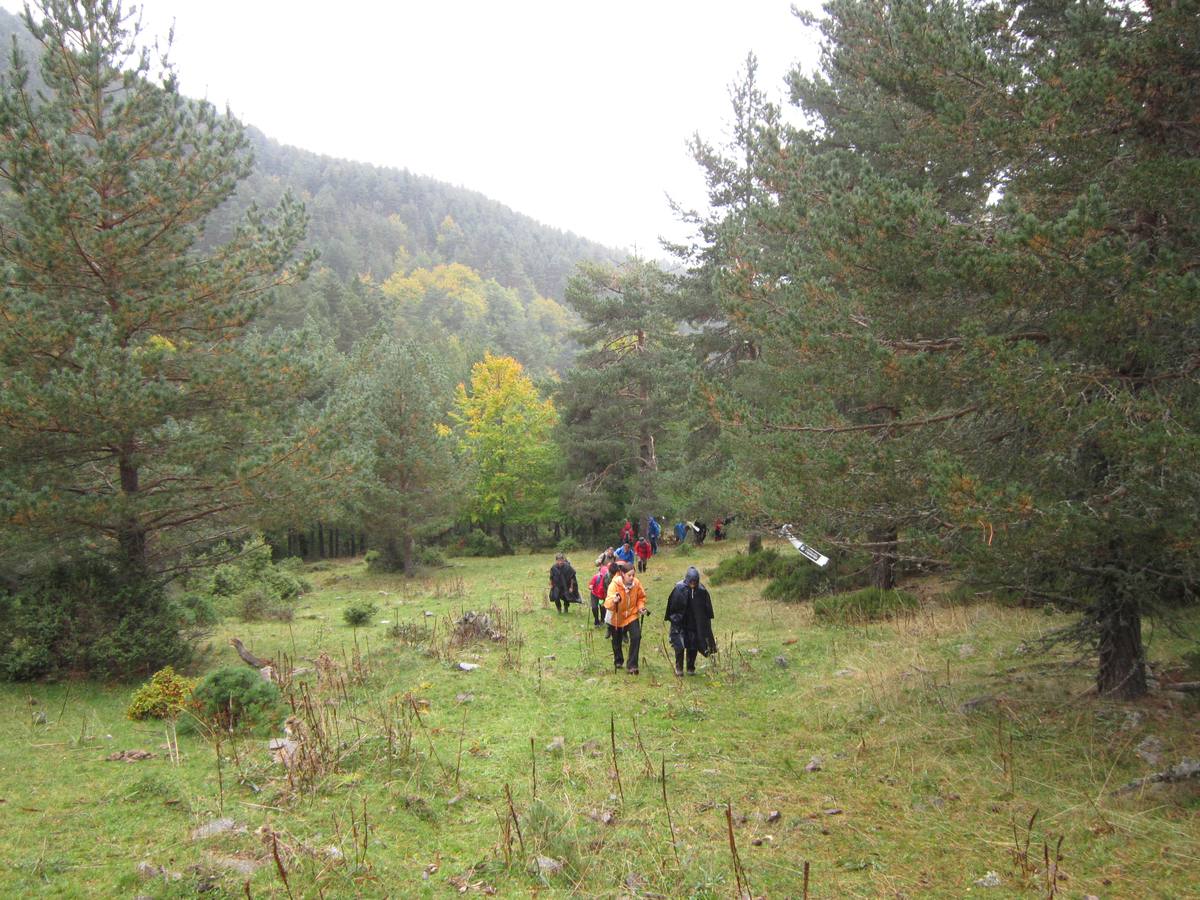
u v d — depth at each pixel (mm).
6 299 8125
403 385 25609
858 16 8258
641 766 6055
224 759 6082
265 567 21172
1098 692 6668
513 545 40562
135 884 3895
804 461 6691
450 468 26312
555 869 4266
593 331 31562
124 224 9602
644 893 4070
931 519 6457
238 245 10594
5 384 8203
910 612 11406
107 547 9828
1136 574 5691
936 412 6844
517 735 6891
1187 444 4484
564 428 34812
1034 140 5699
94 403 8258
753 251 8688
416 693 8281
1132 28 5984
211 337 10359
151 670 9227
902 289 6684
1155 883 4008
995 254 5539
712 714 7555
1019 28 7289
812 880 4227
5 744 6395
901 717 6906
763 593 15391
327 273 65438
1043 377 5352
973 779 5488
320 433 10008
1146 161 5496
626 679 9109
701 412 8117
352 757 5984
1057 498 5738
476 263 142375
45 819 4746
